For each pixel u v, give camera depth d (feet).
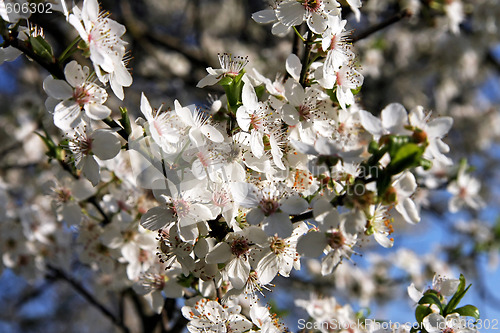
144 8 3.43
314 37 1.19
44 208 1.66
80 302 3.52
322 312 1.42
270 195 1.09
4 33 1.07
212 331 1.15
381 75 3.31
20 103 2.46
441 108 3.56
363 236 1.10
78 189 1.34
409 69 3.34
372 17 2.45
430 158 1.04
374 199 1.04
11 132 2.41
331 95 1.18
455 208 1.98
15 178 2.40
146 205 1.32
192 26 3.27
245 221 1.12
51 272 1.71
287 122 1.16
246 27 3.35
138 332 2.28
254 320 1.17
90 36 1.10
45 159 2.00
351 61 1.21
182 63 2.97
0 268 1.63
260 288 1.17
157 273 1.30
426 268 2.51
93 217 1.36
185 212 1.08
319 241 1.10
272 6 1.22
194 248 1.10
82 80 1.11
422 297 1.17
